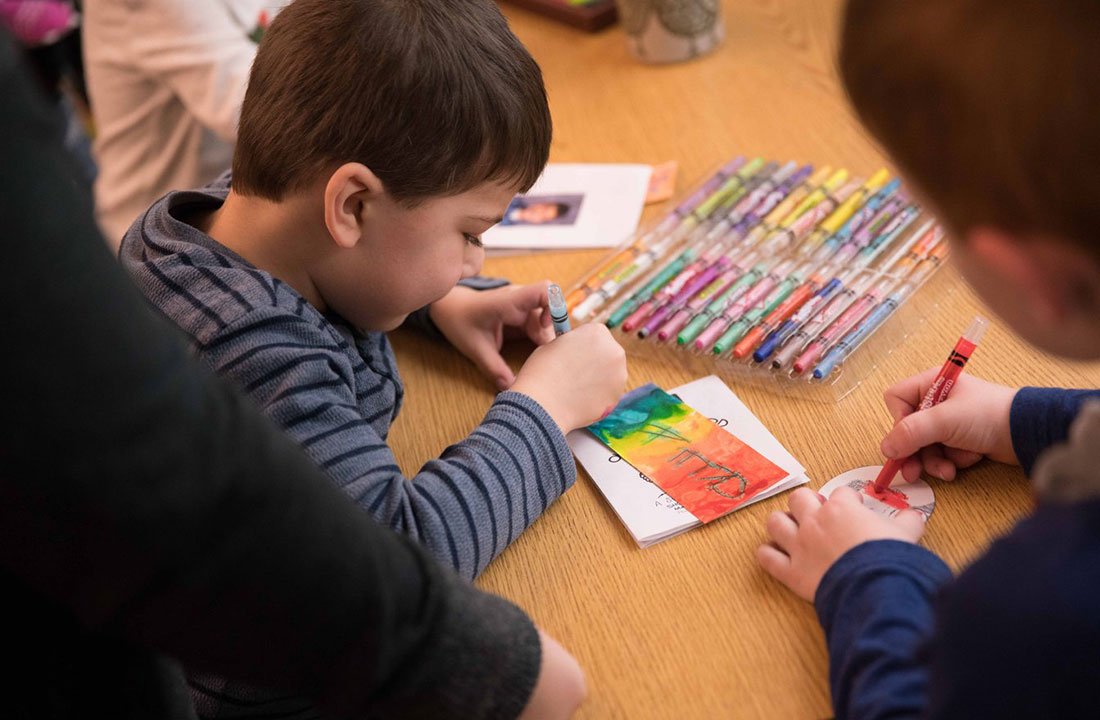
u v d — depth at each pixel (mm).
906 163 549
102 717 588
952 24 485
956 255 574
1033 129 466
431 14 838
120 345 432
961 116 496
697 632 726
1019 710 487
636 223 1230
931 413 815
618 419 938
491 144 848
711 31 1527
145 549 454
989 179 499
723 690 680
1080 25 439
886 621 633
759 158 1291
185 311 816
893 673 604
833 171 1247
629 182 1306
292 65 850
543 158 909
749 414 921
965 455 818
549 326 1078
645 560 797
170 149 1675
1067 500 500
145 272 845
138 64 1569
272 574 489
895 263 1077
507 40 866
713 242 1168
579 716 680
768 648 702
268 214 895
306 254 904
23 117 406
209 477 462
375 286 912
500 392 1007
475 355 1059
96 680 581
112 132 1681
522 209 1291
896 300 1014
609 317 1073
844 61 560
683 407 940
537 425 859
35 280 406
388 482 787
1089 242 485
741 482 843
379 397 941
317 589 502
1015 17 460
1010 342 939
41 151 413
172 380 451
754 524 808
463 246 920
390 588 531
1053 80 451
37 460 426
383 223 863
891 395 887
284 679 532
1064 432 767
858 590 669
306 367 797
